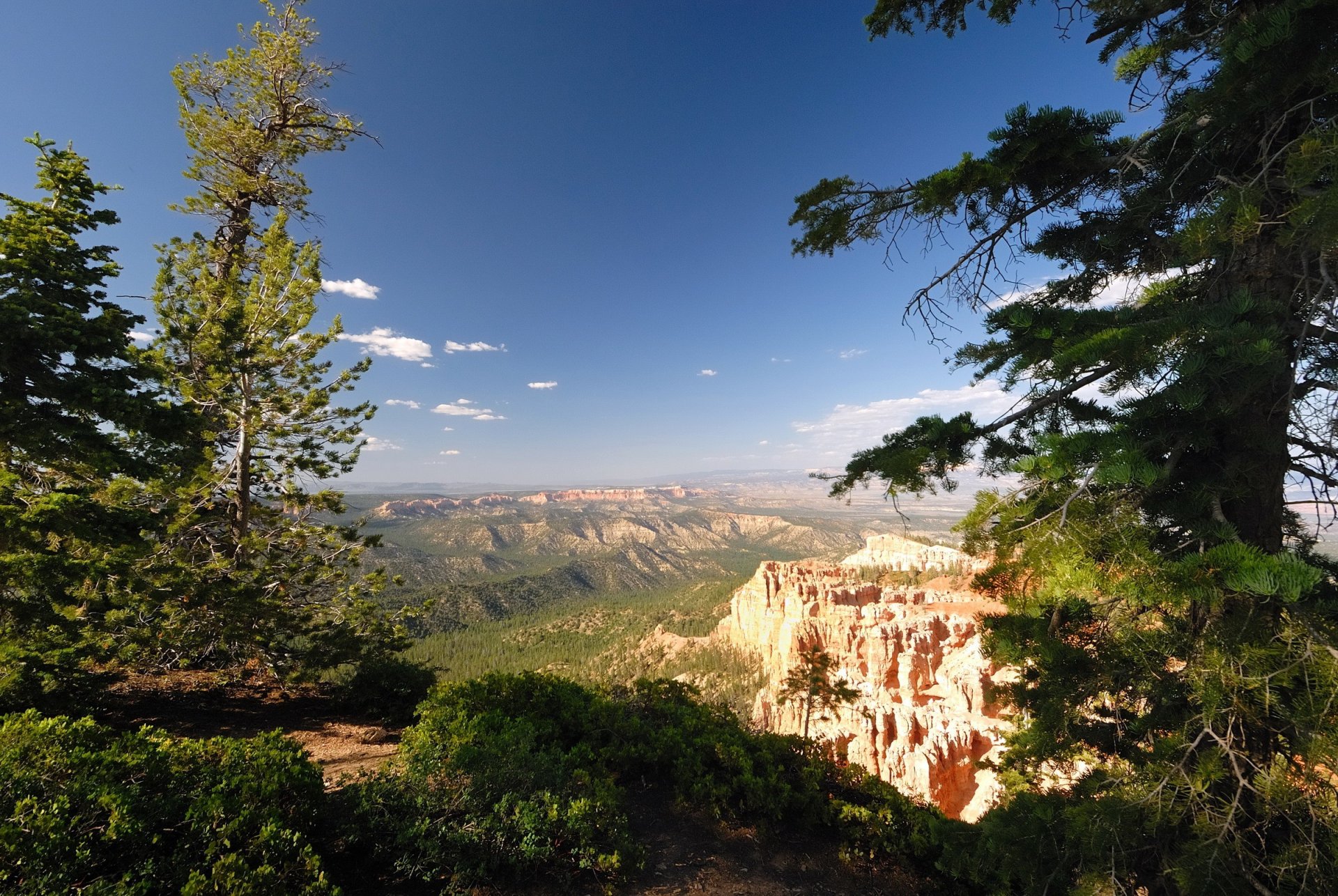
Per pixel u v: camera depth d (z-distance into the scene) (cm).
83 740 572
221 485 1609
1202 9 579
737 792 909
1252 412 518
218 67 1922
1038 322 548
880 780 1001
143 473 909
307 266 1748
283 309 1728
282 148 2061
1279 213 492
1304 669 408
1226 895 418
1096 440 434
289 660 1544
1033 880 539
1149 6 589
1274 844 459
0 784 471
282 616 1517
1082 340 482
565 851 671
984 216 674
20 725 567
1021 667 616
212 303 1591
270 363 1683
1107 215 671
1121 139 624
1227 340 417
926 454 525
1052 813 559
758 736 1109
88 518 858
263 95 2000
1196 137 567
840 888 764
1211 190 585
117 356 945
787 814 905
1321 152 378
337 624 1670
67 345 844
